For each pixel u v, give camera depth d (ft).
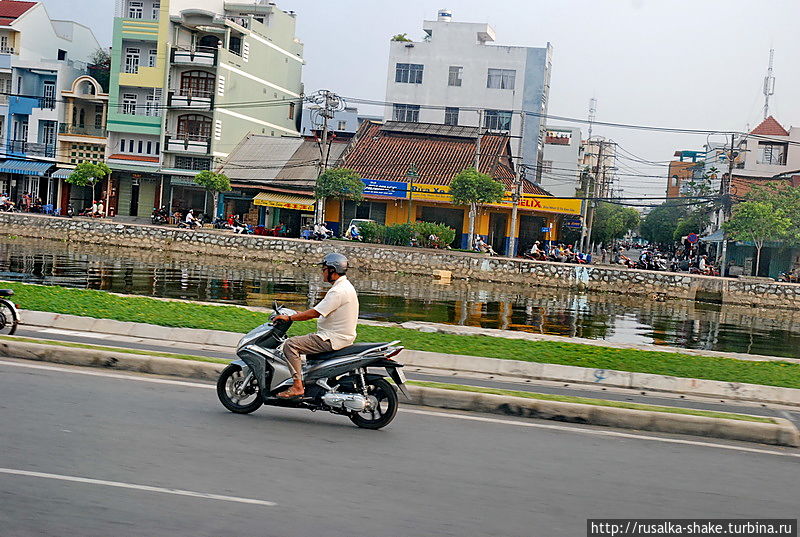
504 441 29.30
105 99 222.69
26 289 63.05
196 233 172.24
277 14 244.42
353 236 181.27
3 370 35.50
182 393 33.83
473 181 179.11
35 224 178.60
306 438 27.68
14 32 228.43
